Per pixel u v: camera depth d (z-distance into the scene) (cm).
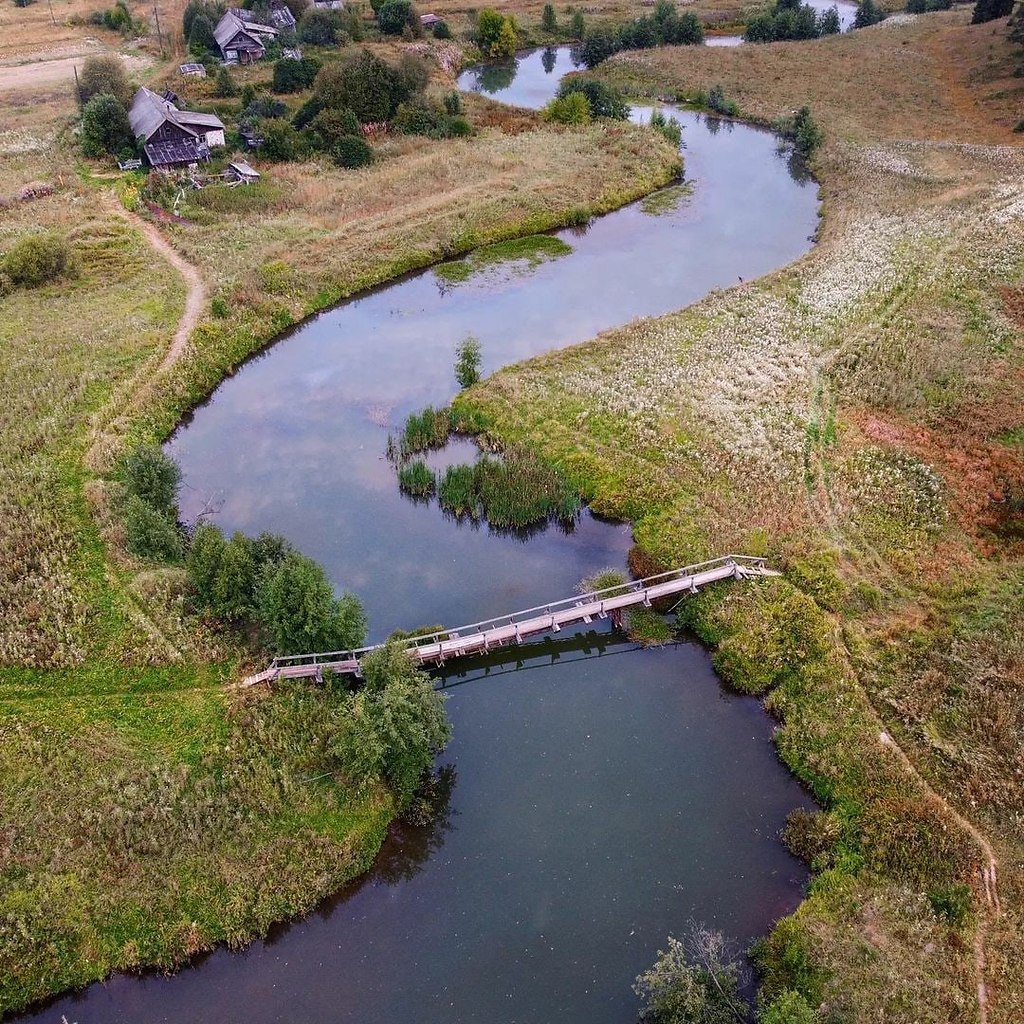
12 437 4384
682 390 4769
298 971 2452
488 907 2586
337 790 2838
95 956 2442
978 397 4584
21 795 2789
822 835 2662
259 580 3391
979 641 3222
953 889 2473
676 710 3197
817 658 3216
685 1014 2183
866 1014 2200
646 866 2670
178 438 4716
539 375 5009
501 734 3122
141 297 5741
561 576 3784
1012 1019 2189
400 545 3978
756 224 7156
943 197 6950
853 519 3825
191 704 3102
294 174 7644
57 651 3241
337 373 5284
